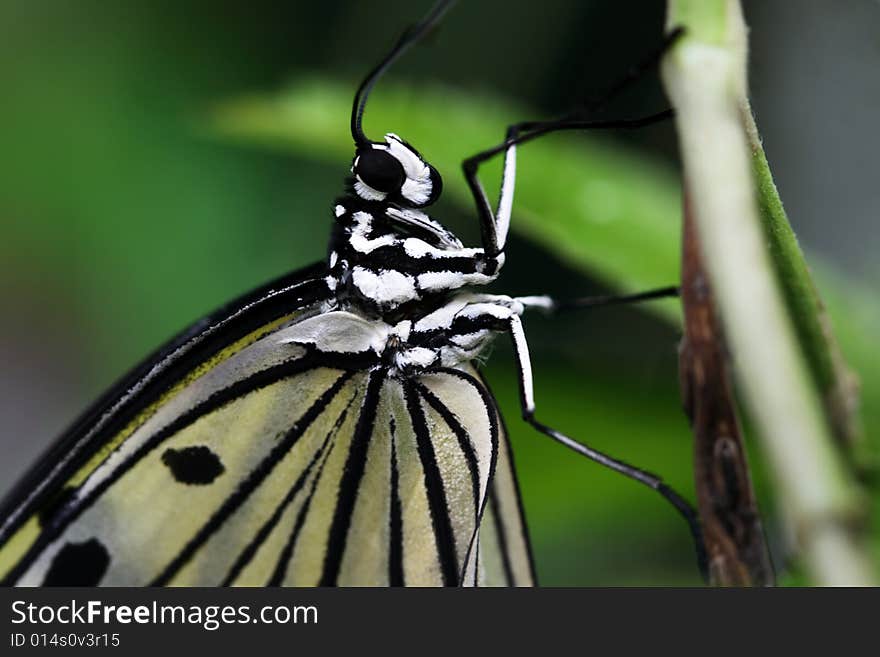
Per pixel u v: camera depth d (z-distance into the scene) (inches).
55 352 10.8
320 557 7.9
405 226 7.7
